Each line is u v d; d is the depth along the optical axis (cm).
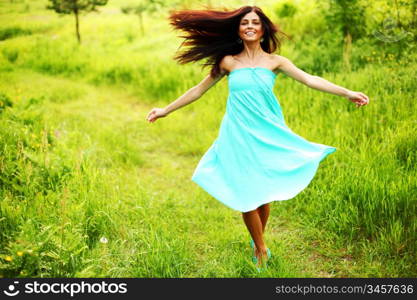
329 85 302
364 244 322
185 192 454
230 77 304
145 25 1231
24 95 682
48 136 461
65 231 305
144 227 361
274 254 319
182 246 323
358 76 536
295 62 663
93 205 355
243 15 303
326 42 693
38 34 1199
